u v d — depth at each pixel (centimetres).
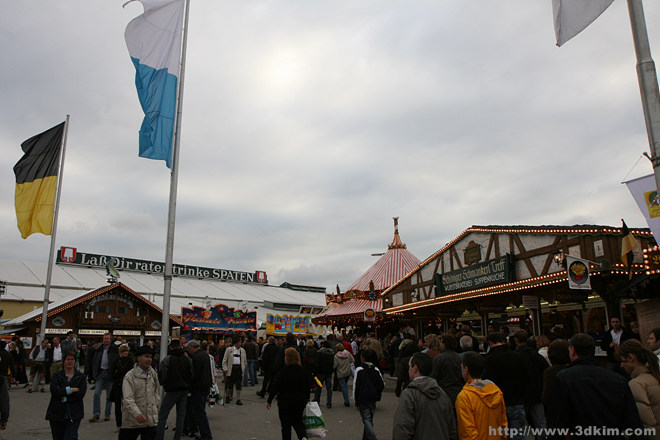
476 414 428
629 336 898
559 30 704
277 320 3403
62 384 675
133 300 3694
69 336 1669
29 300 3894
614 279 1263
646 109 578
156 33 1119
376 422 1029
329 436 898
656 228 711
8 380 1388
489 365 627
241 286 6412
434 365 616
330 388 1256
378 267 3059
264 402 1340
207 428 860
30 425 1023
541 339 837
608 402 355
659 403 397
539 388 658
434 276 2114
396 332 2814
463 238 1959
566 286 1394
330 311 3030
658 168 559
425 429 423
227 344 1817
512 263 1614
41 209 1852
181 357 823
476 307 1883
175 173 1071
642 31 597
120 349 941
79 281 4603
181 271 6141
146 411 671
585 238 1325
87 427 988
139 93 1085
